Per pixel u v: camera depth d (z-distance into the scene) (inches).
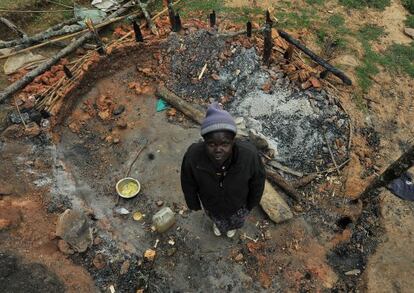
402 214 191.5
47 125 213.9
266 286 169.6
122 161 213.2
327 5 293.1
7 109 216.8
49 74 232.4
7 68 235.8
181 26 256.5
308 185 201.2
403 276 170.9
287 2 289.7
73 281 162.9
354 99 233.3
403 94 244.4
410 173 205.6
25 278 155.7
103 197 198.8
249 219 189.8
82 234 173.6
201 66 241.9
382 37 275.9
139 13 271.9
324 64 232.7
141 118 230.4
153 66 247.9
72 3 280.7
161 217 181.3
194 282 171.6
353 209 190.7
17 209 177.8
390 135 224.1
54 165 203.5
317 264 175.8
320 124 217.9
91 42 254.8
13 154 200.4
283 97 225.0
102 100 233.0
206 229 187.3
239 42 243.8
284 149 211.8
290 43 245.3
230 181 124.6
